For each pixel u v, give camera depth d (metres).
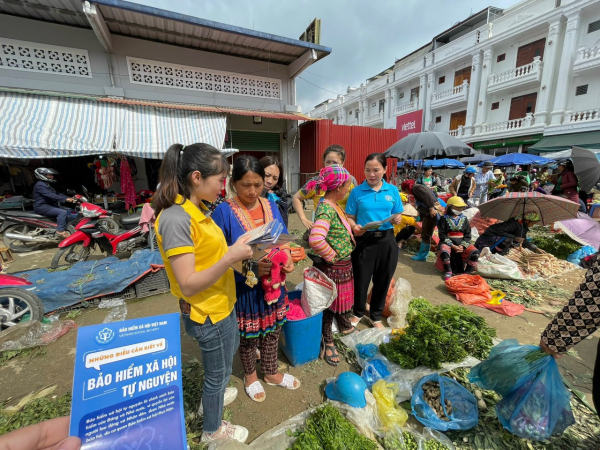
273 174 2.99
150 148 6.51
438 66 20.94
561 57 15.18
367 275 2.64
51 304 3.15
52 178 5.71
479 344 2.33
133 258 4.02
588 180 5.79
